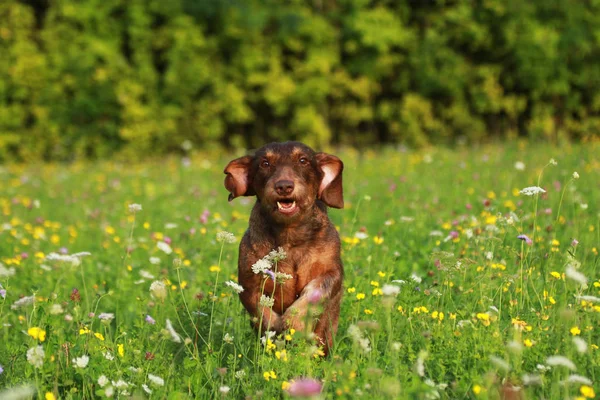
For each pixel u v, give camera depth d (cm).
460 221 779
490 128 2270
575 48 2088
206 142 2256
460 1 2172
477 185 1137
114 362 457
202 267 711
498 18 2123
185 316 556
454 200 1031
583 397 348
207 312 551
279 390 411
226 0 2172
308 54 2211
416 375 389
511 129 2245
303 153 530
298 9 2216
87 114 2245
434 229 815
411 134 2206
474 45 2153
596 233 753
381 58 2216
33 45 2225
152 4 2211
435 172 1366
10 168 2052
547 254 630
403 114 2194
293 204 493
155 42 2247
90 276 745
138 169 1850
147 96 2239
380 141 2381
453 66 2150
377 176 1396
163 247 608
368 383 390
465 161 1482
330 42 2238
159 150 2252
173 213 1160
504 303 536
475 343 434
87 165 2064
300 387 299
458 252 674
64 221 1198
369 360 416
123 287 666
